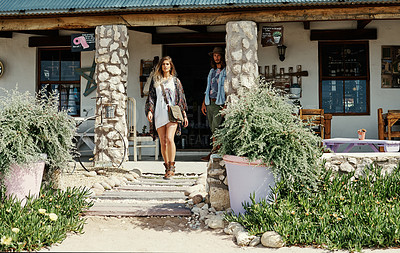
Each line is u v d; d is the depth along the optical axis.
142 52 10.27
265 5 7.45
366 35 9.70
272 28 8.30
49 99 4.72
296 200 4.02
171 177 6.28
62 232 3.67
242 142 3.98
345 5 7.50
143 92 9.84
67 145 4.65
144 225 4.14
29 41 10.34
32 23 8.30
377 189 4.30
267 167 3.92
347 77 9.94
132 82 10.27
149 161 8.37
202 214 4.34
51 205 4.09
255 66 7.65
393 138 9.48
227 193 4.45
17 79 10.46
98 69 8.09
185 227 4.10
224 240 3.70
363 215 3.75
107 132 7.83
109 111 7.83
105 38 8.05
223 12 7.79
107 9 7.75
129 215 4.42
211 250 3.42
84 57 10.38
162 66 5.94
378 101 9.83
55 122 4.45
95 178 6.18
